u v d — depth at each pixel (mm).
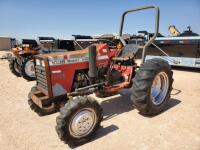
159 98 3203
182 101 3799
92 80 2908
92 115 2426
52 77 2613
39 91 2957
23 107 3633
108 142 2422
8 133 2680
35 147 2354
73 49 8289
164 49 7508
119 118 3076
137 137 2518
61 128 2215
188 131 2643
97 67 3070
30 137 2574
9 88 5043
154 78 2945
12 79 6285
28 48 6453
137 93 2859
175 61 7227
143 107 2904
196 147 2287
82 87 2936
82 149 2297
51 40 7914
